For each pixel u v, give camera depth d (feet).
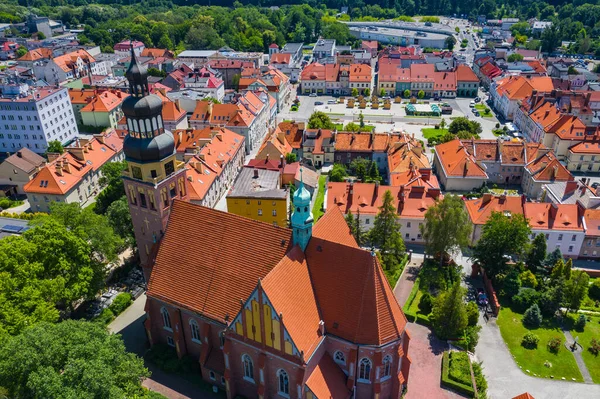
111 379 173.78
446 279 311.47
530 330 274.57
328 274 207.31
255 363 208.95
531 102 601.21
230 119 545.44
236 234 221.25
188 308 223.92
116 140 497.87
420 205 354.95
